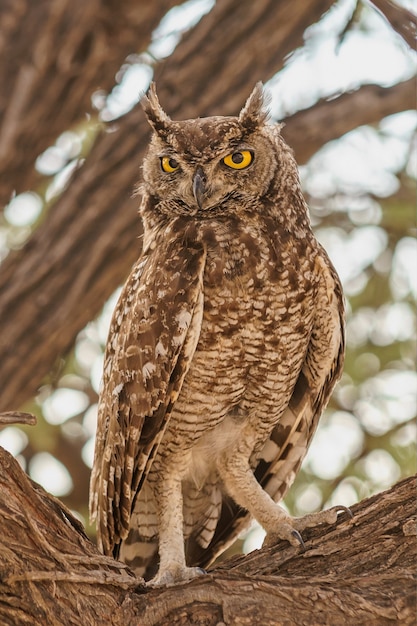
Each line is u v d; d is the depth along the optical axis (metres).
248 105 11.33
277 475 11.50
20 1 12.70
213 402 10.77
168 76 12.85
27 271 13.19
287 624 8.05
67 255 13.11
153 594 8.31
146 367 10.45
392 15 7.03
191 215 11.16
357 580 8.40
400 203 16.03
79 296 13.15
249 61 12.75
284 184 11.13
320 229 16.58
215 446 11.02
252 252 10.45
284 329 10.57
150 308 10.42
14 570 7.65
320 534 9.20
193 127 11.47
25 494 8.20
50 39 12.66
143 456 10.53
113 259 13.10
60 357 13.91
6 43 12.70
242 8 12.76
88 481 16.52
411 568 8.51
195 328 10.27
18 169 13.29
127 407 10.59
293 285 10.51
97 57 12.82
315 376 11.26
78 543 8.38
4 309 13.14
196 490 11.29
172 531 10.48
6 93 12.77
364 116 13.88
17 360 13.20
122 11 12.67
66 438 16.52
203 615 8.14
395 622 8.09
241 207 10.99
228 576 8.38
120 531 10.67
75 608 7.87
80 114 13.27
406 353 15.84
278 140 11.45
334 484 14.91
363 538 8.88
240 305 10.38
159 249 10.76
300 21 12.67
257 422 11.09
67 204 13.14
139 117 12.95
